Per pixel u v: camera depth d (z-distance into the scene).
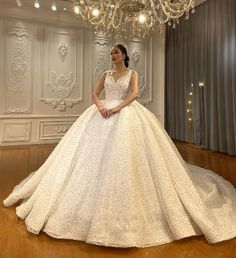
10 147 5.52
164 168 2.13
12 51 5.54
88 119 2.42
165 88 7.16
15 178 3.47
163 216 2.04
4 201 2.54
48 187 2.19
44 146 5.66
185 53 6.36
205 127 5.81
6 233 2.04
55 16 5.79
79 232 1.94
